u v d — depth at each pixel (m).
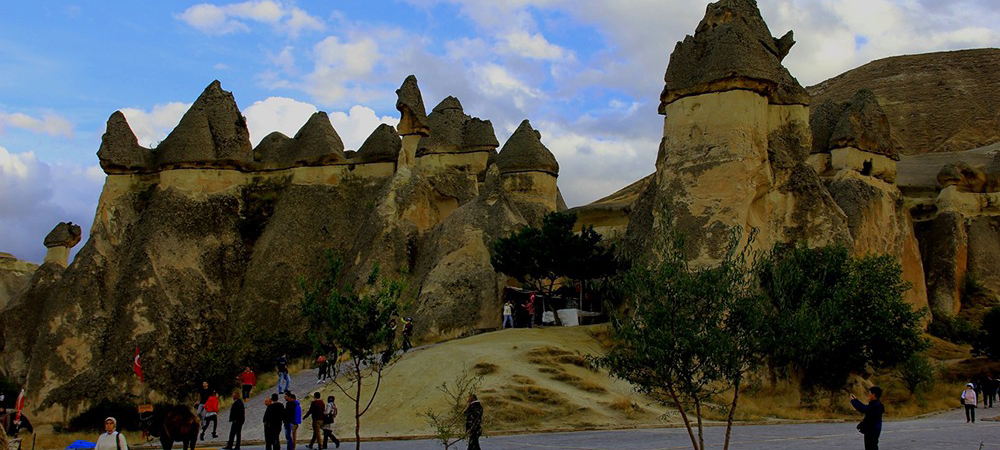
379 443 23.91
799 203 37.62
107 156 46.31
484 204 42.47
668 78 37.72
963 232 54.66
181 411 18.86
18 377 46.50
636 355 15.76
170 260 42.75
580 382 28.92
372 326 19.53
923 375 34.38
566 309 38.47
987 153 70.69
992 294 53.12
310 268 44.72
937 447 19.25
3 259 68.12
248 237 46.00
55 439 33.72
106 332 40.47
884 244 45.66
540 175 49.59
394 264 42.59
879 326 31.77
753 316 15.74
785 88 40.12
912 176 60.34
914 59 122.62
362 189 47.56
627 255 37.88
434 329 38.53
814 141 49.16
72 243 57.81
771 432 24.08
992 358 39.88
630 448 20.55
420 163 50.56
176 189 44.91
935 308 51.88
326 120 49.03
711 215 34.97
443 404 26.98
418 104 51.19
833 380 31.56
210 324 41.84
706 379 15.60
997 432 22.70
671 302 15.76
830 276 31.78
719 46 36.72
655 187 38.78
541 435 24.42
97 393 38.53
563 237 37.53
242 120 47.84
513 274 38.06
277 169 47.91
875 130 48.62
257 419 30.14
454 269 40.28
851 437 22.08
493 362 29.30
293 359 41.00
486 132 51.34
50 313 41.12
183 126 46.38
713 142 35.84
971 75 112.75
